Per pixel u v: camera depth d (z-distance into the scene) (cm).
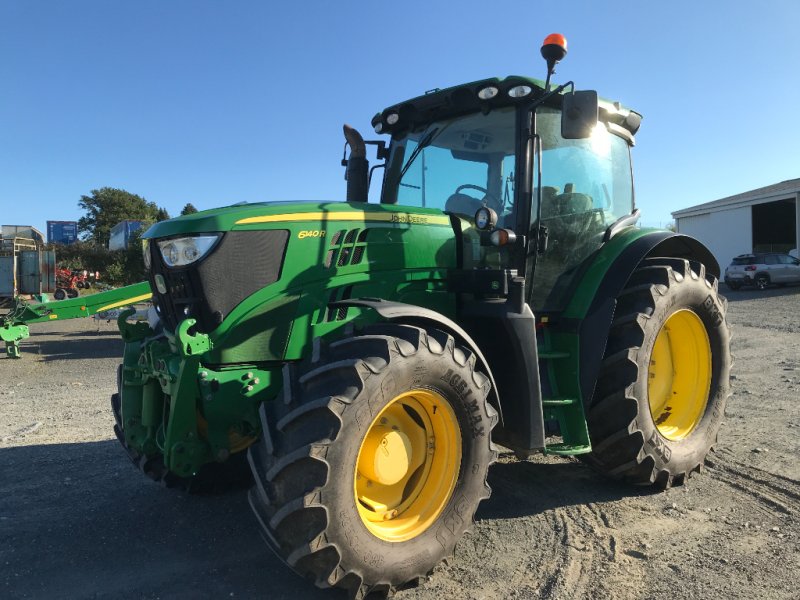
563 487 415
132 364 394
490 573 299
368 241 341
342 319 328
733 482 414
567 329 395
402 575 276
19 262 1983
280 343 314
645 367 390
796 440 493
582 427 375
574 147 430
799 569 296
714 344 448
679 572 296
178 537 346
